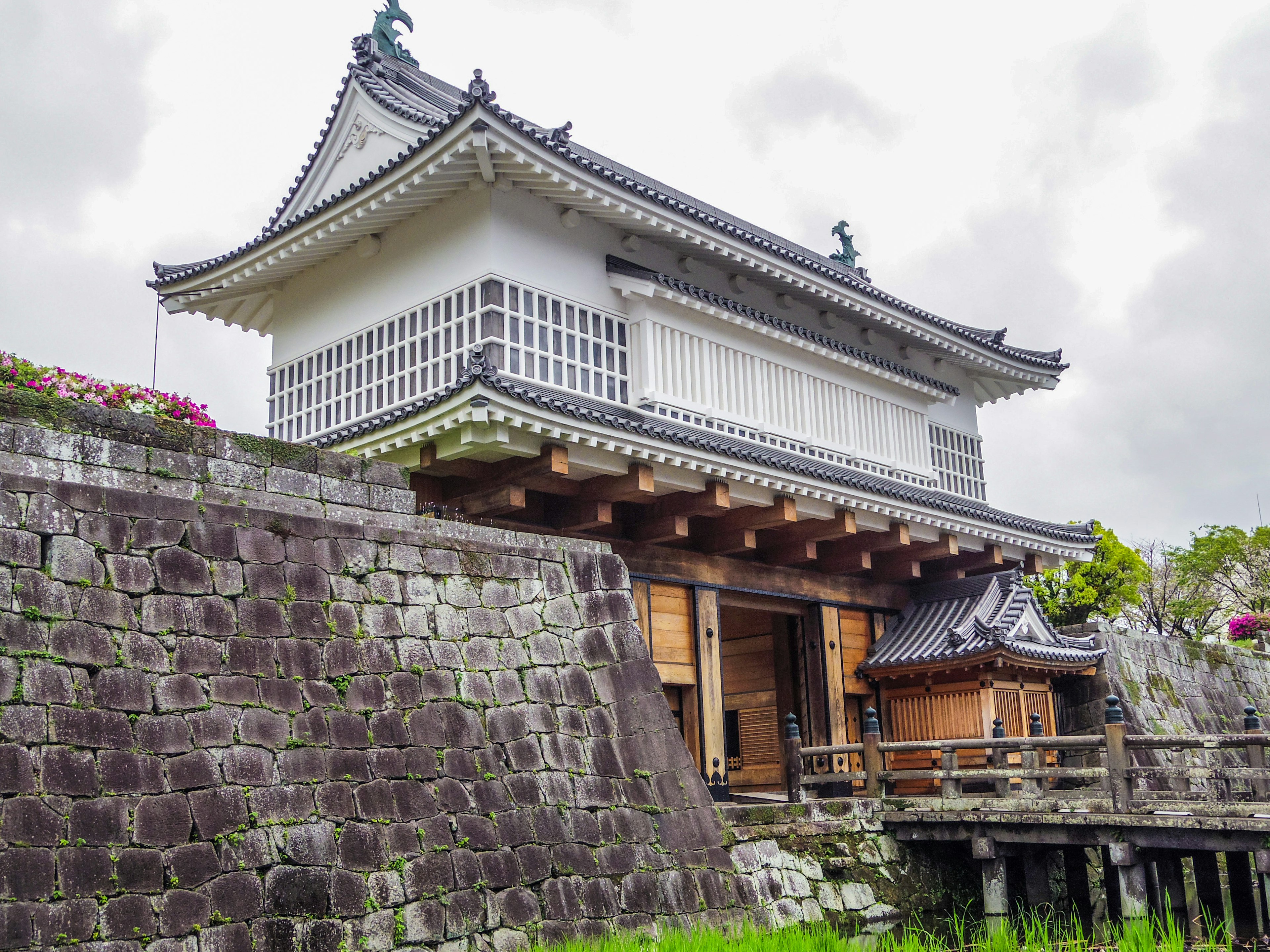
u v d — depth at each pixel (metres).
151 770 7.03
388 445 11.69
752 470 13.02
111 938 6.49
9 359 9.20
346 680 8.31
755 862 10.59
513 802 8.91
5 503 7.00
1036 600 16.64
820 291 15.77
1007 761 14.05
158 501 7.72
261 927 7.13
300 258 14.38
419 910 7.95
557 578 10.30
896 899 11.83
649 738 10.27
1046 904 12.16
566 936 8.68
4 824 6.32
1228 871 11.56
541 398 10.88
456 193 13.14
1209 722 22.62
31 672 6.75
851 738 16.14
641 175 16.17
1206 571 37.66
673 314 14.14
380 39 16.33
